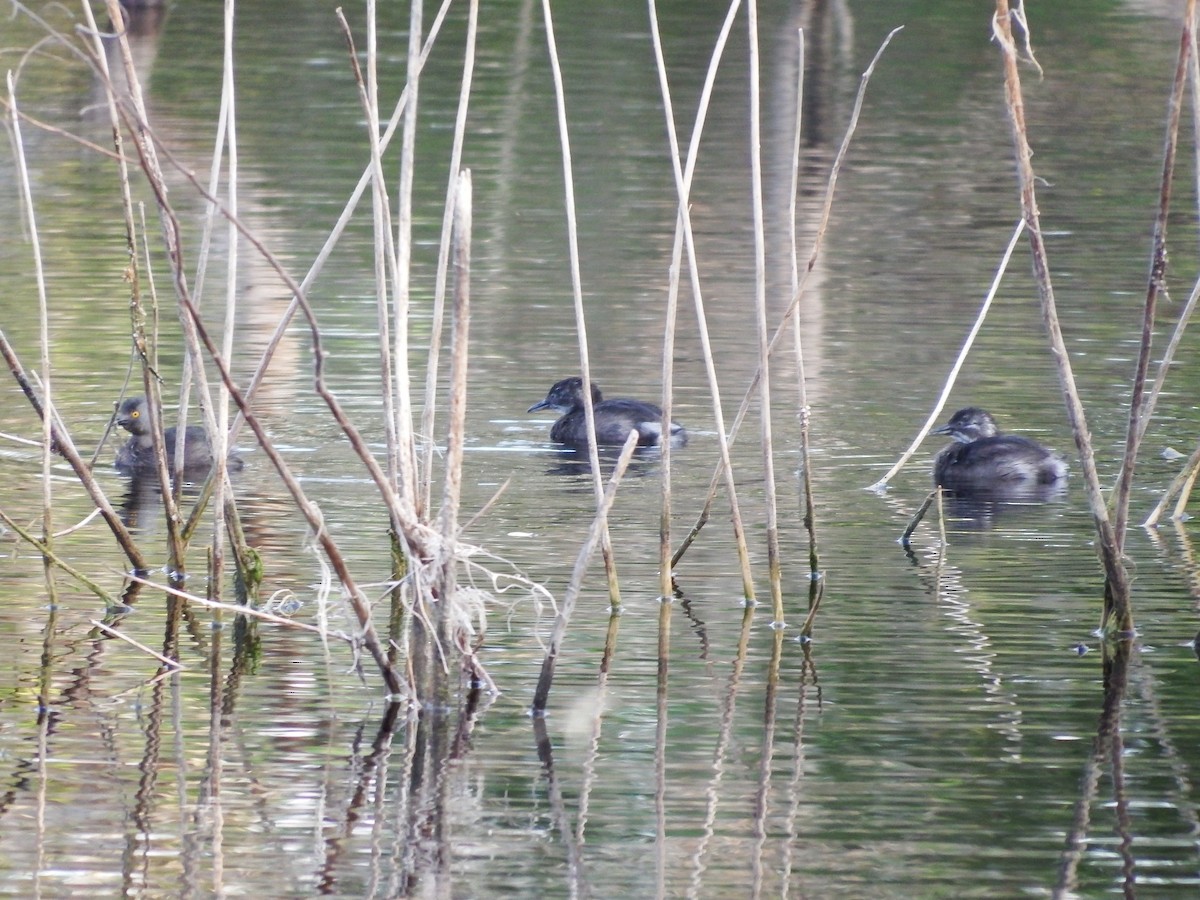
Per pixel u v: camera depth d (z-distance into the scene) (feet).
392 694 39.99
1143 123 130.72
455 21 166.50
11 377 71.56
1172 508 56.90
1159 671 41.81
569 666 42.34
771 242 97.50
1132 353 76.89
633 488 59.36
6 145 119.34
